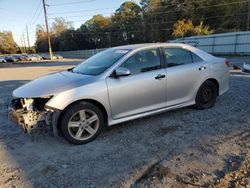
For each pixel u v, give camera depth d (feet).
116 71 13.75
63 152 12.44
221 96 21.80
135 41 231.50
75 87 12.89
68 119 12.75
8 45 266.16
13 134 15.15
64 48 272.51
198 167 10.34
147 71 14.90
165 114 17.26
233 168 10.14
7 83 38.75
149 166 10.68
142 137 13.71
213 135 13.53
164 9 204.85
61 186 9.64
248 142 12.50
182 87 16.38
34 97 12.53
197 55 17.53
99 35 256.52
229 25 164.04
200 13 176.96
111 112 13.85
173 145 12.55
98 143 13.25
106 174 10.27
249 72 33.73
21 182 10.07
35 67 83.51
